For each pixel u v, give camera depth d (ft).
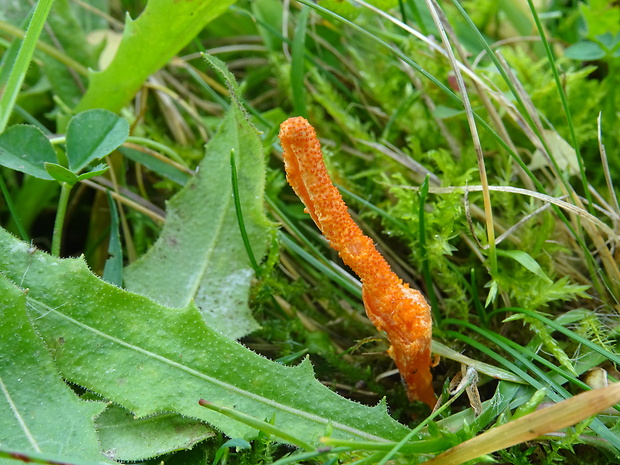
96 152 0.29
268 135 0.34
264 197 0.31
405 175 0.35
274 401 0.24
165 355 0.24
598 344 0.27
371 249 0.23
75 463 0.19
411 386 0.26
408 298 0.24
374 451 0.23
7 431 0.22
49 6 0.26
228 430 0.23
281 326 0.31
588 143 0.36
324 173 0.22
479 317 0.29
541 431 0.21
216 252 0.29
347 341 0.32
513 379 0.26
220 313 0.28
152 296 0.28
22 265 0.24
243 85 0.37
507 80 0.29
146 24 0.31
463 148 0.35
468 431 0.22
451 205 0.30
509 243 0.32
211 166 0.29
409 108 0.37
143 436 0.24
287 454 0.24
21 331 0.23
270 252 0.30
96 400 0.24
